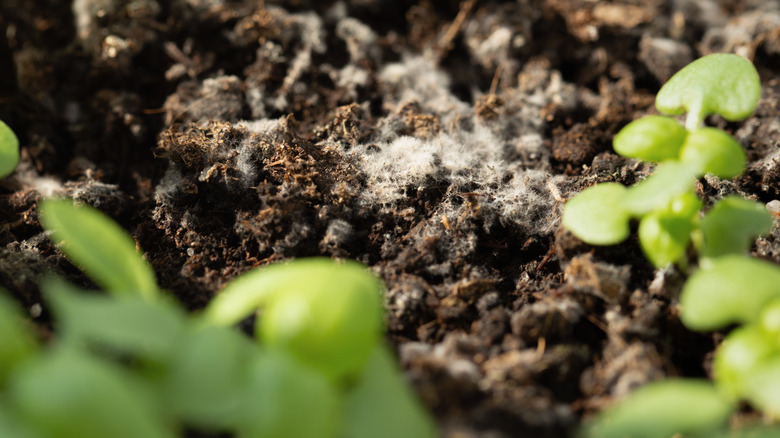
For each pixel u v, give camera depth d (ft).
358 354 0.46
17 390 0.44
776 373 0.46
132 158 0.60
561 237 0.54
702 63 0.53
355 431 0.46
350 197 0.56
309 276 0.47
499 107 0.61
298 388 0.45
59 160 0.60
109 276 0.48
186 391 0.45
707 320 0.48
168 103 0.61
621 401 0.50
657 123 0.51
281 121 0.57
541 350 0.51
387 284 0.54
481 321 0.53
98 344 0.50
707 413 0.46
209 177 0.56
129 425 0.44
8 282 0.53
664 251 0.51
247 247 0.55
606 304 0.52
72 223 0.48
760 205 0.56
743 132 0.59
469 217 0.56
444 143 0.58
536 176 0.58
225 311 0.47
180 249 0.56
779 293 0.47
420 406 0.49
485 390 0.49
